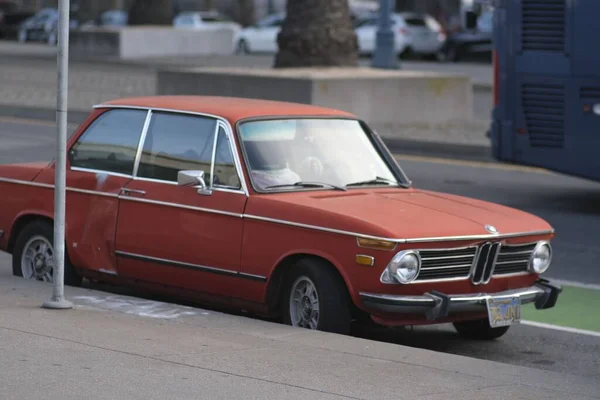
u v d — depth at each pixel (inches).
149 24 4288.9
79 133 847.1
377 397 565.0
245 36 4542.3
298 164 774.5
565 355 768.9
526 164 1396.4
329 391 571.5
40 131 2050.9
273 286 737.0
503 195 1507.1
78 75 3132.4
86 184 827.4
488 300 716.0
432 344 788.6
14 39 5388.8
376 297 689.0
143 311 753.0
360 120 832.9
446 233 701.9
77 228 831.7
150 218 788.6
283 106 816.3
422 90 2198.6
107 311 744.3
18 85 2787.9
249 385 575.2
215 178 764.0
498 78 1406.3
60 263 743.7
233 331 702.5
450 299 697.6
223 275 753.6
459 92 2247.8
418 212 731.4
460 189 1549.0
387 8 2775.6
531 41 1373.0
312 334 698.8
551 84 1359.5
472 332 805.2
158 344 655.1
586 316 882.1
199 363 614.2
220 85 2196.1
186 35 4266.7
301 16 2255.2
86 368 592.1
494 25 1408.7
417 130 2113.7
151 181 794.8
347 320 711.1
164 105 811.4
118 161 819.4
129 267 805.9
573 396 588.4
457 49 4074.8
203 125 783.7
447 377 615.2
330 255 703.7
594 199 1491.1
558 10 1343.5
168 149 794.8
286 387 574.9
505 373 634.2
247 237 740.0
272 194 745.6
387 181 804.0
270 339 682.8
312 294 721.6
